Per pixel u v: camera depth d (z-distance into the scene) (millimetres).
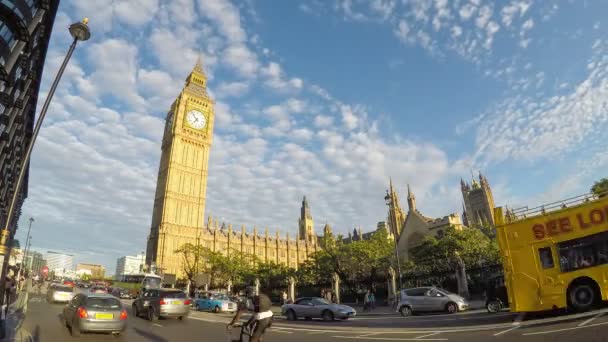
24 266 68750
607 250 13945
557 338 10930
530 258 15477
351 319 24500
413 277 40406
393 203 94750
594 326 11852
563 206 15266
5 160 32562
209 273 76188
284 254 133625
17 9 20719
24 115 32812
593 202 14539
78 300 15461
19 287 48969
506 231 16344
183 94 113875
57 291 34062
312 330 17141
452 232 45469
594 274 14016
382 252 48250
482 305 26766
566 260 14703
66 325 16766
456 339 12531
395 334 14742
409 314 25062
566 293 14508
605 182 32406
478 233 46500
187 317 24172
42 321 19047
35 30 24391
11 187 40438
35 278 93125
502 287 21156
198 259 80438
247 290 9617
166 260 95375
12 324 14852
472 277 34312
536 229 15578
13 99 26062
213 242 112938
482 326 15258
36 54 28031
